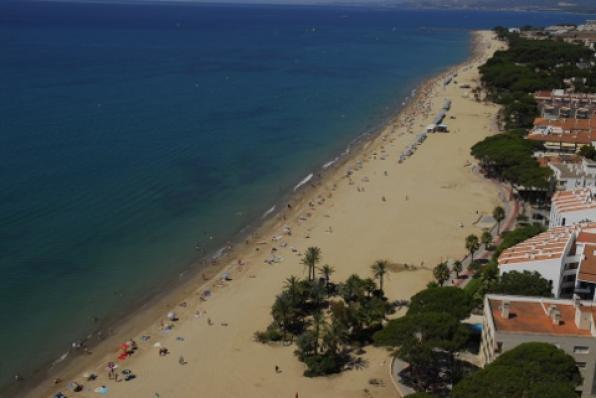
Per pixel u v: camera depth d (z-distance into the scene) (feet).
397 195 547.49
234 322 346.74
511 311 268.41
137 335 337.31
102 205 501.56
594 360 246.47
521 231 404.98
